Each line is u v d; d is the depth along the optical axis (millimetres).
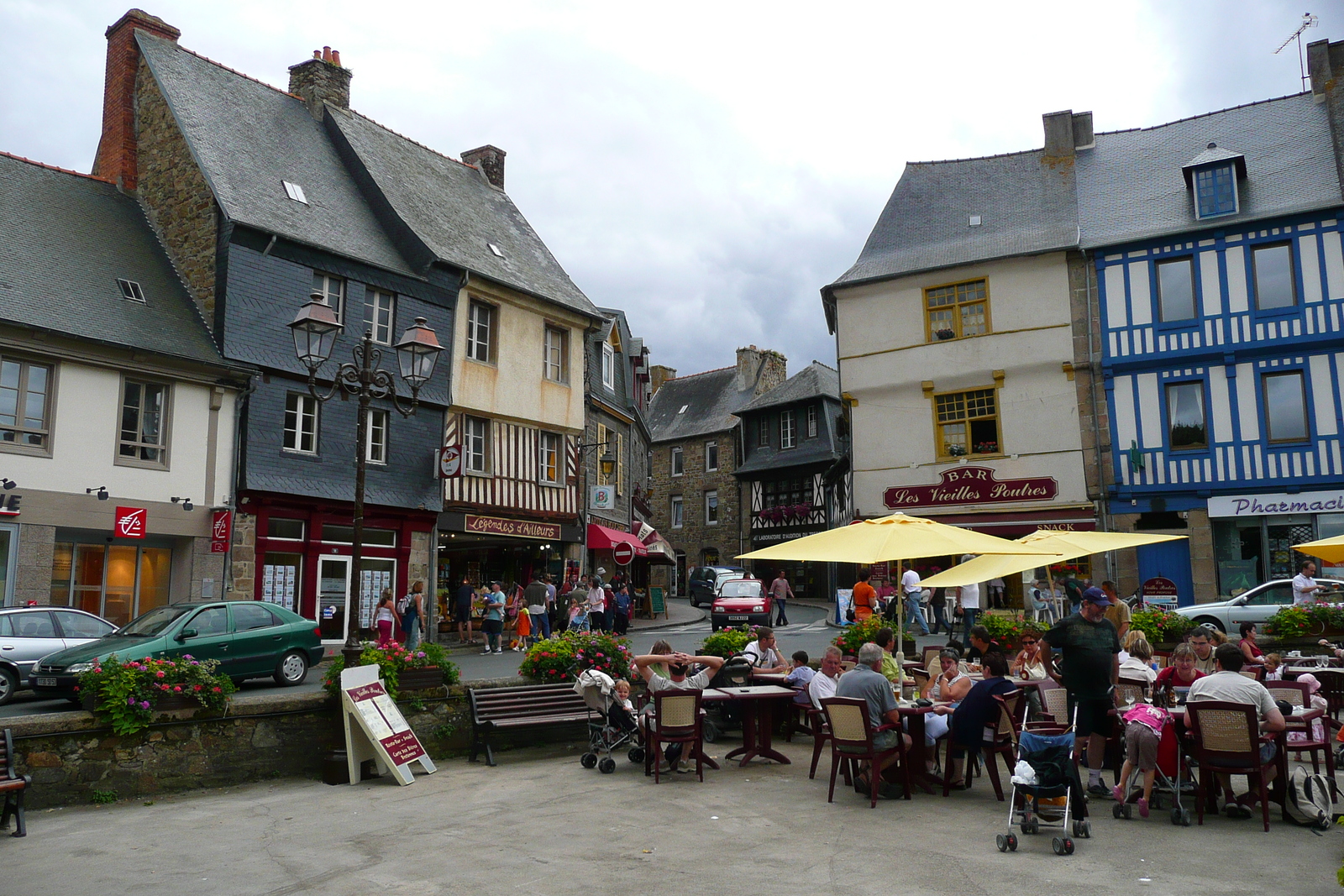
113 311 17406
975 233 25234
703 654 11594
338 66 25281
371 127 26078
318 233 20562
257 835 7121
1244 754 6645
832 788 7797
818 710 8742
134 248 19266
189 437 17891
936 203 26641
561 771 9539
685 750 9273
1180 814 6801
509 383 24219
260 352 19000
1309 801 6809
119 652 11844
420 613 19094
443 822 7426
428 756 10156
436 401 22156
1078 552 11586
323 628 19578
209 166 19719
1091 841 6383
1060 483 22812
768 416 42188
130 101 21016
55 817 7773
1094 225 23641
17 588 15422
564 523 25688
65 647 12773
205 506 17938
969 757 8336
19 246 17203
